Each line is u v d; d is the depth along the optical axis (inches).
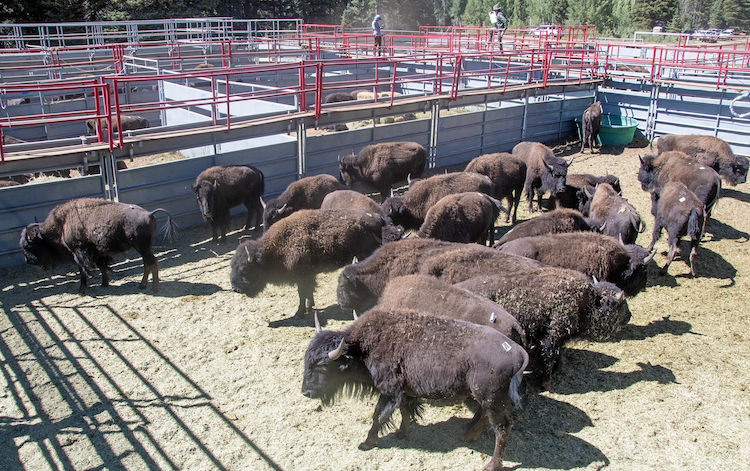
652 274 382.9
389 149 497.7
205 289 357.1
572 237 301.3
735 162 510.9
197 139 457.1
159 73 749.9
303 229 308.7
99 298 343.9
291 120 506.9
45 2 1333.7
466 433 227.6
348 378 219.0
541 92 713.6
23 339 297.1
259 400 251.6
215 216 423.2
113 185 417.7
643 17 2869.1
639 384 260.7
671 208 377.4
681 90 687.7
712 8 3486.7
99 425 235.3
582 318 253.6
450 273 272.7
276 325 314.8
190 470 213.0
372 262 279.9
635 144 713.0
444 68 915.4
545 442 224.4
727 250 421.1
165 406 247.0
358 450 222.2
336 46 1066.7
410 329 210.5
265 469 213.5
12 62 839.7
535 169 490.6
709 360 279.3
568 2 2755.9
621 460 215.2
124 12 1435.8
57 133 692.1
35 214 387.5
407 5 2878.9
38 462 215.8
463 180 403.2
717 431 230.4
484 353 196.4
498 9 956.6
